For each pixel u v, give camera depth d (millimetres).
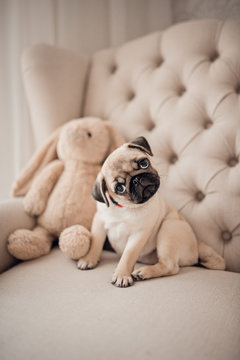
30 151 2057
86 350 677
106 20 2096
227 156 1271
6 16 1981
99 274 1041
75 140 1361
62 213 1295
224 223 1222
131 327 736
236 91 1335
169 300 841
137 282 987
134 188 970
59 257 1199
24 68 1624
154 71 1541
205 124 1386
